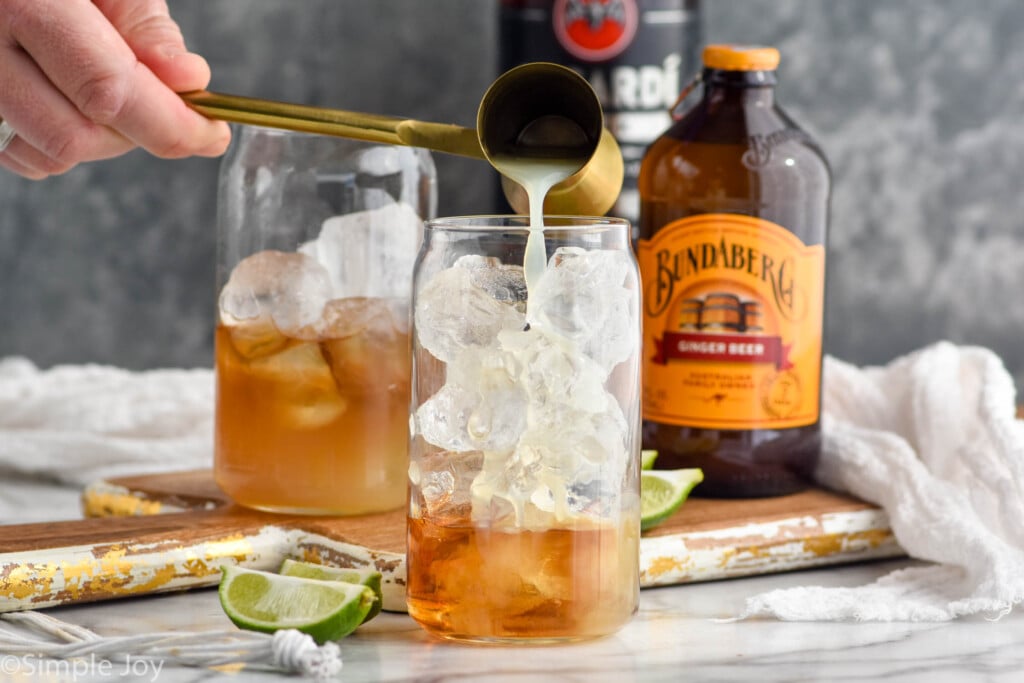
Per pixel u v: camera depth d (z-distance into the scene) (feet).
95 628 2.51
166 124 2.67
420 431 2.40
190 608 2.60
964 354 3.08
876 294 4.01
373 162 2.72
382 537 2.66
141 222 4.08
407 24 3.92
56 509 3.09
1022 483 2.66
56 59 2.61
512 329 2.35
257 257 2.73
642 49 3.36
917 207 3.98
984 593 2.53
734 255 2.83
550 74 2.46
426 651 2.42
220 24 3.93
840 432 3.00
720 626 2.52
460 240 2.38
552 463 2.36
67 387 3.48
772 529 2.73
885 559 2.82
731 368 2.85
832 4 3.92
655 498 2.70
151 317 4.11
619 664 2.38
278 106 2.63
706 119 2.86
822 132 3.97
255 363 2.73
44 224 4.08
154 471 3.21
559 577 2.38
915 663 2.39
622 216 3.40
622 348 2.39
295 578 2.48
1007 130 3.95
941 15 3.92
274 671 2.37
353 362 2.71
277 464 2.73
